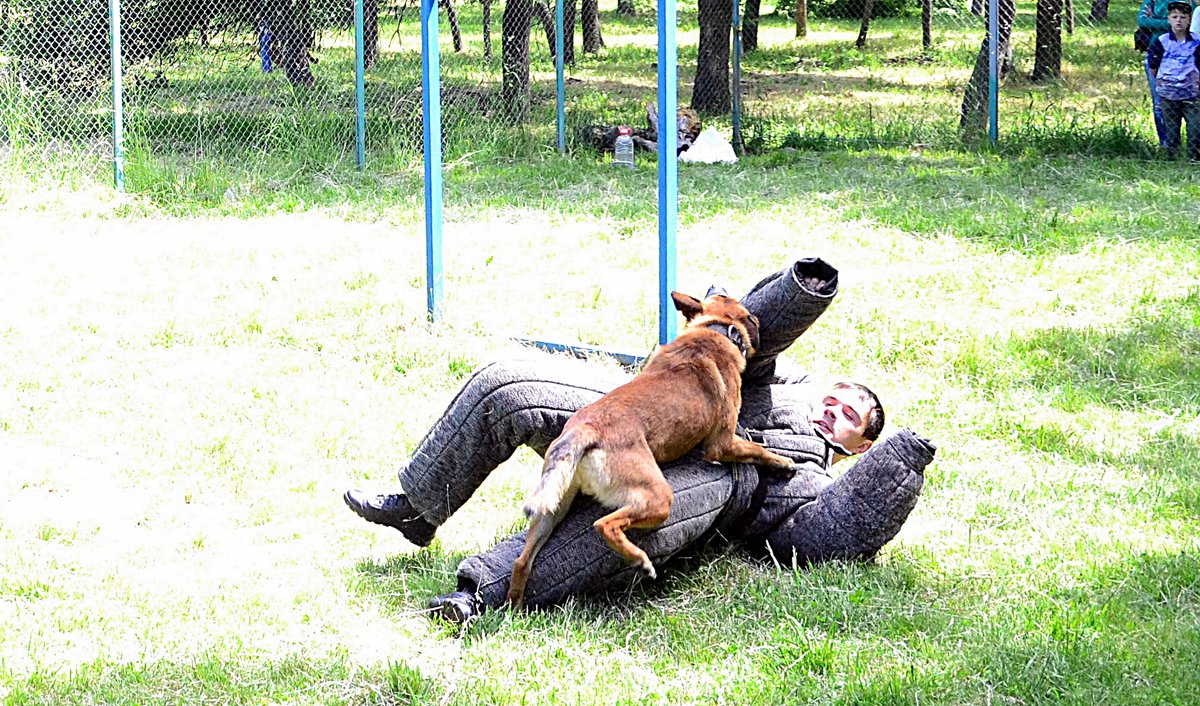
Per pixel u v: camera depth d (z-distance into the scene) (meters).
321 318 7.69
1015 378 6.52
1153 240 9.13
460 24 24.61
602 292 8.16
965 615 4.03
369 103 14.56
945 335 7.09
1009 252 8.93
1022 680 3.57
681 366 4.09
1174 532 4.63
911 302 7.77
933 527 4.73
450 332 7.37
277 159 12.67
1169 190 10.88
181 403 6.23
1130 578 4.21
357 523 4.90
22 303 8.07
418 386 6.53
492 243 9.61
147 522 4.91
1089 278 8.24
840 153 13.19
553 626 3.91
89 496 5.18
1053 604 4.04
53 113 12.73
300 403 6.23
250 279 8.63
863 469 4.33
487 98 15.08
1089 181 11.35
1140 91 16.31
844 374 6.61
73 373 6.66
